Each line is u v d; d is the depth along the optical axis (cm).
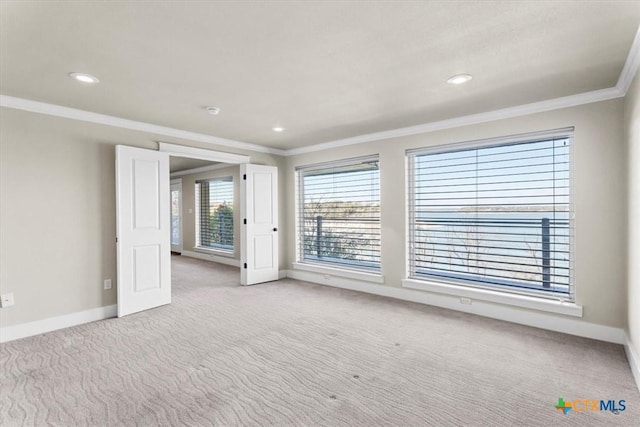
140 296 369
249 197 499
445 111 339
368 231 460
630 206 246
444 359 248
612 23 179
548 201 315
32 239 308
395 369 234
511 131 329
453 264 380
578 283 293
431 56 219
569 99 293
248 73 244
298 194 554
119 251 350
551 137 309
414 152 404
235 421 177
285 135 448
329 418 179
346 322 331
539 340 282
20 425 175
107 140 357
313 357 254
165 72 241
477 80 258
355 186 476
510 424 174
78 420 179
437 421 176
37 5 159
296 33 188
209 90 278
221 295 439
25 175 304
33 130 308
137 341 287
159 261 388
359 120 372
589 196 287
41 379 222
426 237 403
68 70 236
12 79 252
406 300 411
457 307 367
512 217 337
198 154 441
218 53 212
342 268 487
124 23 176
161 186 391
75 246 334
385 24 180
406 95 292
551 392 203
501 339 284
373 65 231
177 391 207
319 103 313
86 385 214
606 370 229
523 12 169
